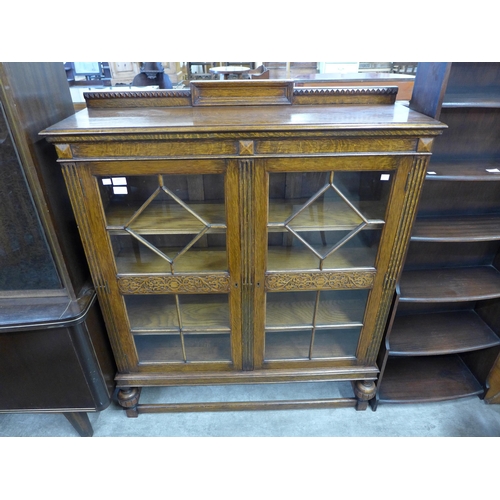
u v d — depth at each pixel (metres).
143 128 0.87
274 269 1.14
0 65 0.81
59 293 1.13
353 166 0.97
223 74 1.70
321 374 1.37
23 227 1.00
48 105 1.02
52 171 1.02
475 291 1.32
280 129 0.88
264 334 1.28
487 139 1.26
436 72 0.98
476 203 1.35
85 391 1.24
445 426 1.44
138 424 1.46
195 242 1.10
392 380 1.55
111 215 1.06
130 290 1.15
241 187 0.97
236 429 1.43
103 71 2.24
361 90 1.12
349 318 1.30
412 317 1.58
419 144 0.93
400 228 1.07
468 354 1.61
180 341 1.42
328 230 1.08
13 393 1.22
